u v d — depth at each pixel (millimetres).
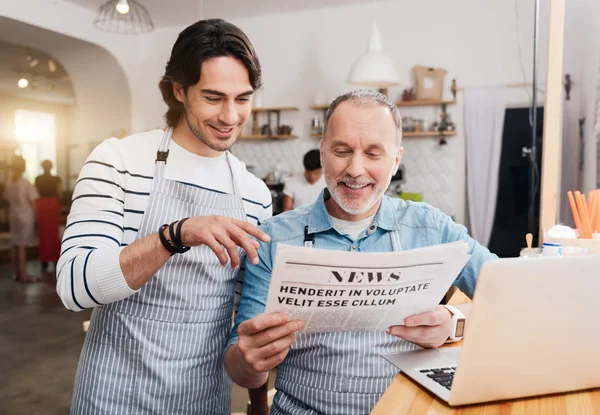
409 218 1337
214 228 950
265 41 5926
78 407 1279
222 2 5406
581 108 4188
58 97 11000
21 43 5738
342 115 1167
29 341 3979
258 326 891
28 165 11125
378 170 1170
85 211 1179
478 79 5086
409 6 5316
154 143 1332
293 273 842
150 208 1265
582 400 859
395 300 939
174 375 1276
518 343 797
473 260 1311
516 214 5027
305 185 4168
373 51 4699
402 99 5273
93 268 1021
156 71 6320
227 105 1199
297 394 1224
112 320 1262
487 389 821
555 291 783
